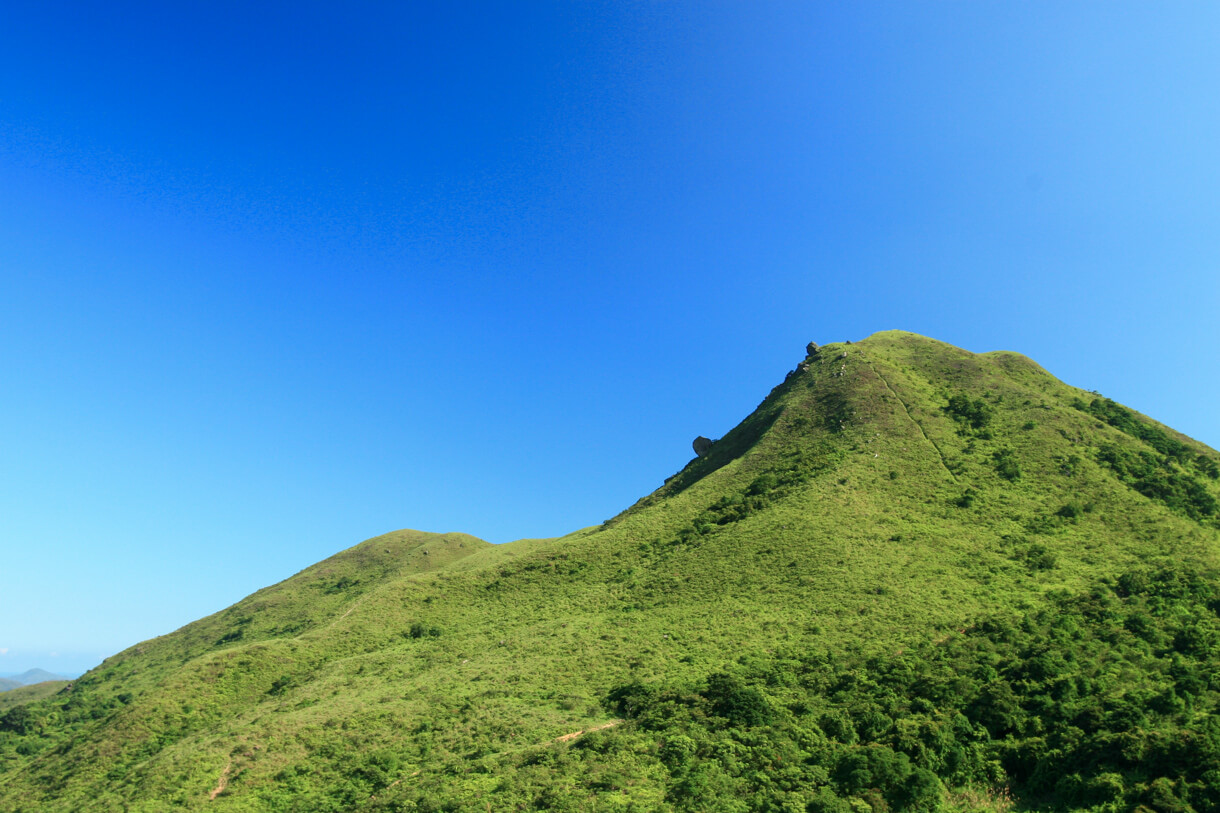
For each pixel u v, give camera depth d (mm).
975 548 73688
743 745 44500
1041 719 43781
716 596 73438
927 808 37875
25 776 72438
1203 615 54750
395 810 42156
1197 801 33344
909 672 51031
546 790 41094
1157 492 81688
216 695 79000
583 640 69938
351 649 86250
